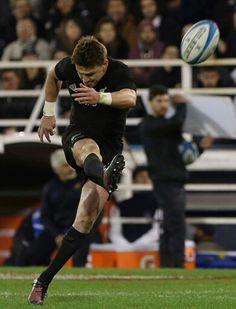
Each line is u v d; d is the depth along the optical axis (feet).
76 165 76.89
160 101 138.10
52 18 179.01
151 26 166.61
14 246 150.71
